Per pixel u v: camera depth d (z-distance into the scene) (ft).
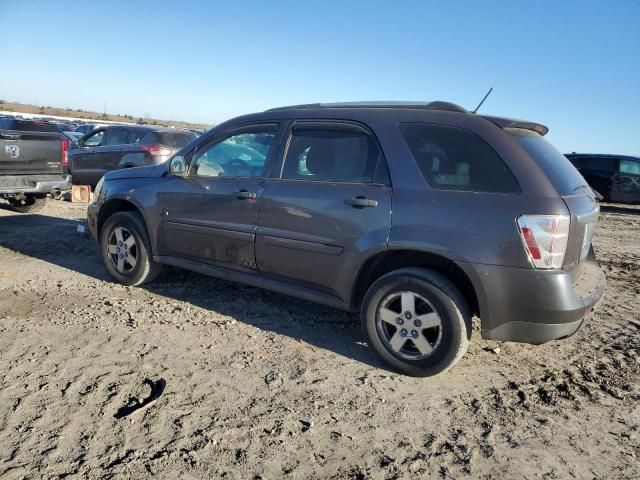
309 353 13.08
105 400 10.41
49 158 27.99
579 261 11.53
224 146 15.37
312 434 9.62
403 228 11.57
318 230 12.78
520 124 11.91
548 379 12.13
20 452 8.70
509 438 9.75
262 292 17.56
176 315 15.14
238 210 14.28
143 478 8.24
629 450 9.49
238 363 12.31
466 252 10.93
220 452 8.98
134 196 16.78
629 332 15.31
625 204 56.90
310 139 13.58
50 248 23.07
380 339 12.16
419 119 12.26
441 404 10.88
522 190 10.82
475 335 14.62
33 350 12.45
